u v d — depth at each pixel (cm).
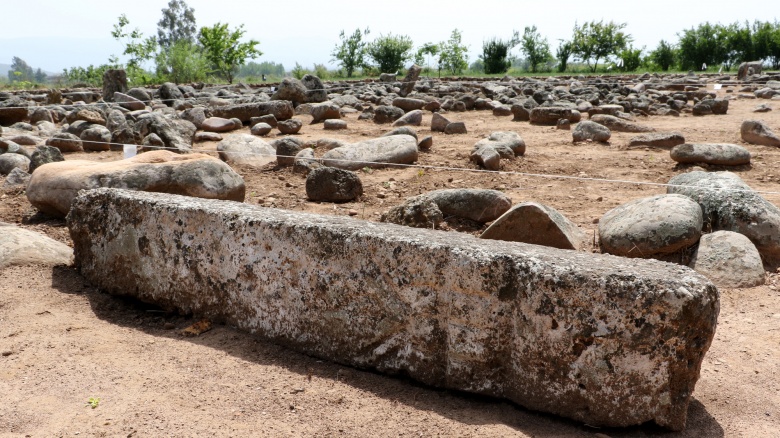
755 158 790
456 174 731
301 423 255
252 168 771
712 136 977
